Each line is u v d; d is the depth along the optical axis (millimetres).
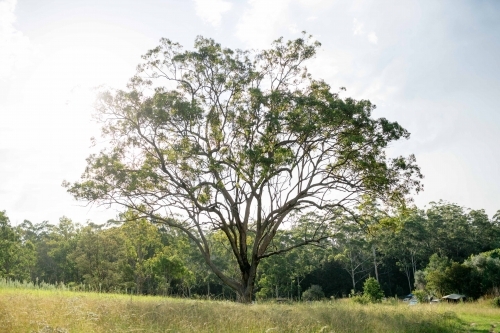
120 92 20797
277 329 9344
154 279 54562
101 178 20031
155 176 19781
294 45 23797
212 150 22453
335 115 19953
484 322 15711
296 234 52000
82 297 12758
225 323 9508
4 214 56938
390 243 70562
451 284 42031
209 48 22438
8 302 9461
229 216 21891
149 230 26922
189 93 23188
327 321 11492
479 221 79062
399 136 20312
